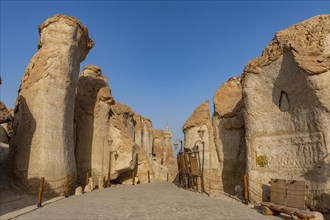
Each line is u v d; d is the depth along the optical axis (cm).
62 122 1702
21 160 1566
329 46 1045
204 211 1048
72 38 1844
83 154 2305
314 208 973
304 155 1058
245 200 1208
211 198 1441
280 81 1199
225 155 1764
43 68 1702
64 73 1762
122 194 1677
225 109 1809
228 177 1722
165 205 1203
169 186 2298
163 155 5425
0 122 1383
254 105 1320
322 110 990
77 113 2330
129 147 2631
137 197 1510
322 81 988
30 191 1478
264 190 1198
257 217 923
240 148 1678
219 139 1823
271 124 1234
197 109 2167
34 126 1605
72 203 1282
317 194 970
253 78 1338
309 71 1009
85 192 1827
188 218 920
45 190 1495
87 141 2361
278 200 1000
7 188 1477
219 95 1928
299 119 1097
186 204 1229
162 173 3841
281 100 1203
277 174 1158
